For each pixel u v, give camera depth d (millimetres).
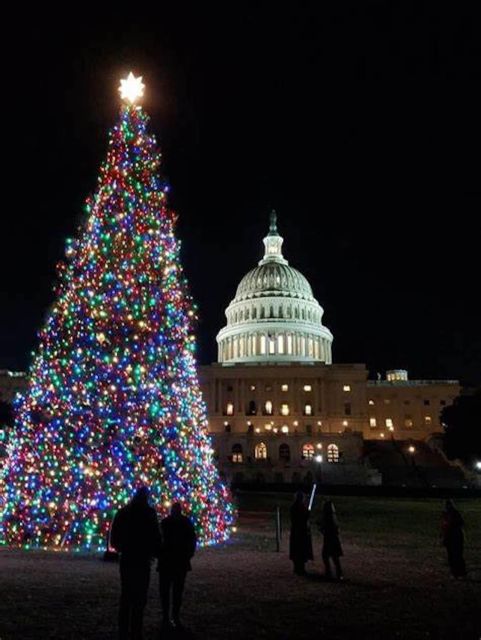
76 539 25328
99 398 26281
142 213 28438
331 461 105875
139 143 29438
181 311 29109
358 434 110312
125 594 11656
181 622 13328
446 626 13258
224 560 22234
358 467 95062
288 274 163500
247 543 27641
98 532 25484
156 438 26578
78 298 27281
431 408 143375
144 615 13961
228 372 137000
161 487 26047
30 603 14609
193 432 27969
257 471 96938
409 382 146500
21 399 27984
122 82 30266
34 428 26703
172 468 26438
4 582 16984
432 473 96375
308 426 132125
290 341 151500
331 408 135125
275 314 155875
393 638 12266
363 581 18453
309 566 21250
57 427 26297
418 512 46469
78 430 26109
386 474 96688
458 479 92625
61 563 20484
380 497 65438
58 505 25578
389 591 16938
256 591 16641
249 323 154000
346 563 22172
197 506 26859
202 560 22109
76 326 27047
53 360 27062
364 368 136750
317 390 135000
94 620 13180
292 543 19703
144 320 27172
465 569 19891
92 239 27984
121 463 25641
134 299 27312
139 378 26609
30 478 25812
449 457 94875
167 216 29703
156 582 18094
